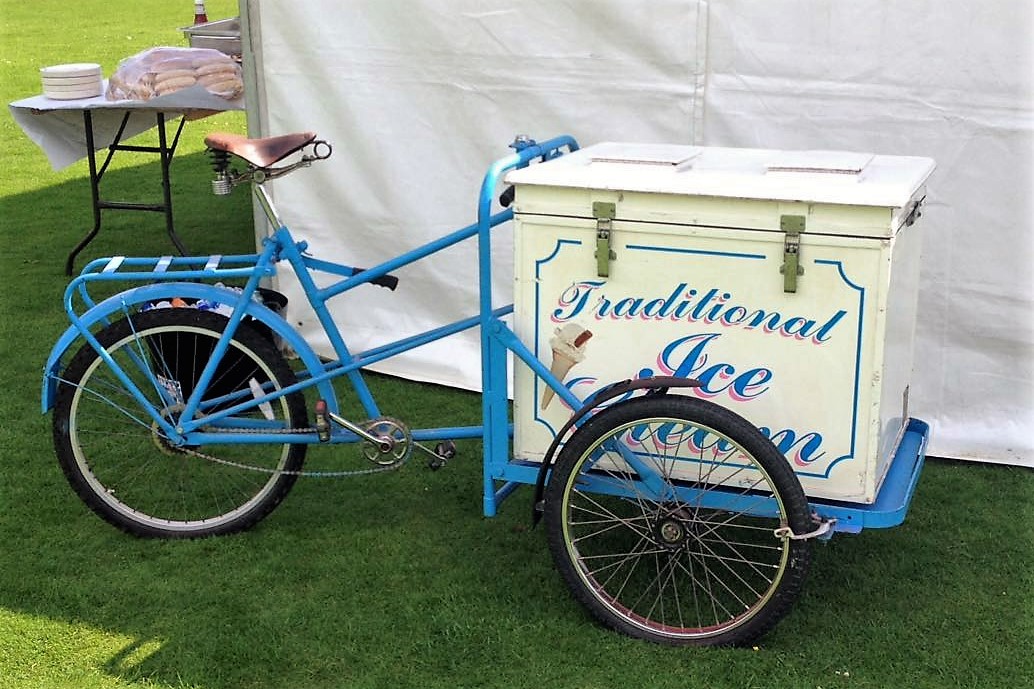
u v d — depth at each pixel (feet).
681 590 10.39
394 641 9.62
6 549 11.12
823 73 12.75
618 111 13.70
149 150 19.34
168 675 9.23
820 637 9.62
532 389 9.89
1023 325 12.74
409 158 14.89
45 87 18.97
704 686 9.00
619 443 9.50
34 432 13.78
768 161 9.82
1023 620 9.86
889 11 12.33
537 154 10.69
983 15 12.03
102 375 14.57
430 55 14.37
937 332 13.10
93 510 11.30
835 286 8.69
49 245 21.89
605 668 9.23
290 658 9.41
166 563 10.87
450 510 11.87
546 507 9.59
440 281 15.26
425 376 15.34
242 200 25.44
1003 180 12.41
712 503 9.50
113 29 52.95
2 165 29.32
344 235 15.55
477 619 9.89
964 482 12.57
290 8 14.85
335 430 11.21
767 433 9.25
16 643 9.64
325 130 15.16
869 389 8.84
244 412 12.57
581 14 13.52
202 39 20.33
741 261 8.89
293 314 16.11
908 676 9.11
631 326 9.38
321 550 11.09
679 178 9.09
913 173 9.31
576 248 9.34
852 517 9.18
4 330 17.21
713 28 13.02
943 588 10.35
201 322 10.99
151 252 21.30
